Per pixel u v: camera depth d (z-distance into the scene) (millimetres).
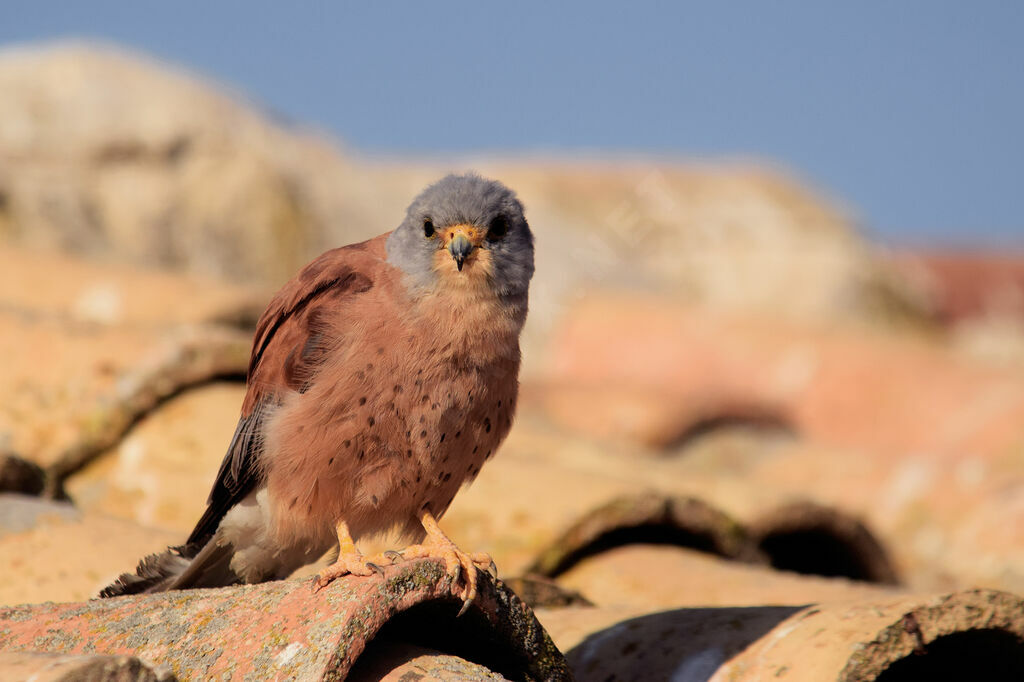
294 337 6910
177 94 22984
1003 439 17328
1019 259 39156
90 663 4527
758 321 22250
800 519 10414
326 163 25156
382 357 6672
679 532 9453
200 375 9750
